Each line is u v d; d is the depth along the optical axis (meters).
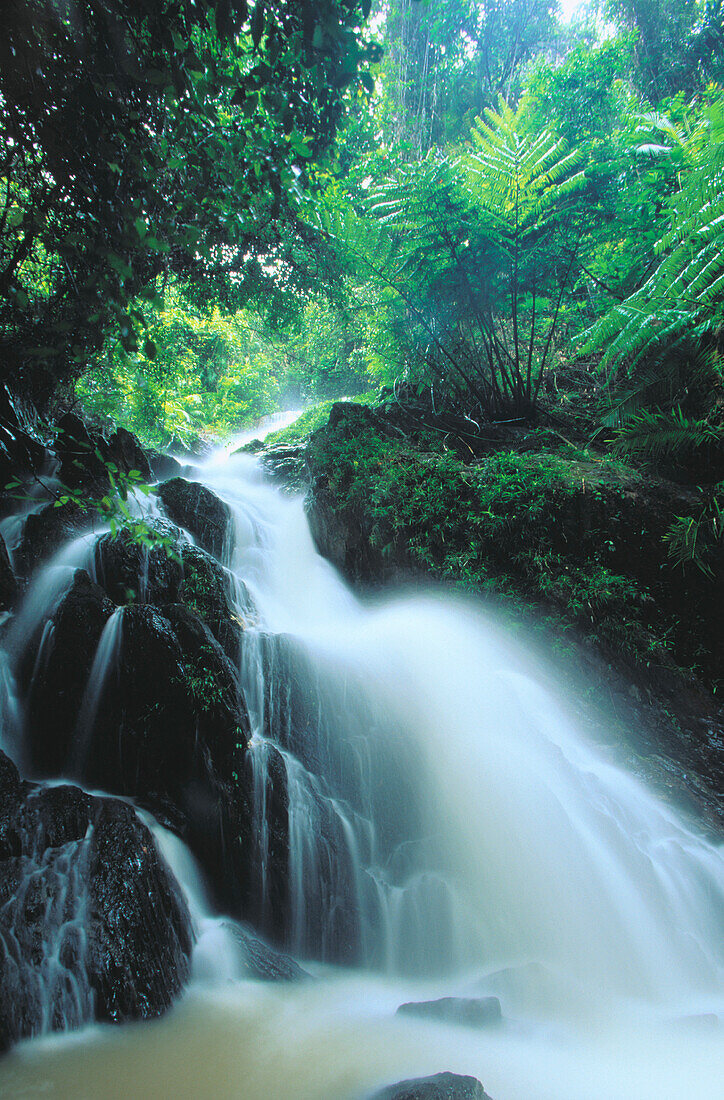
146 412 13.49
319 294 11.00
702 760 6.00
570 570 7.30
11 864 3.31
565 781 5.20
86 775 4.57
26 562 5.88
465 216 8.51
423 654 6.36
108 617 4.99
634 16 14.45
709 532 7.14
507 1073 2.78
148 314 11.01
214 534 8.27
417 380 10.61
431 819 5.12
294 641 5.86
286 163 3.84
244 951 3.76
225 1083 2.60
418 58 14.84
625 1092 2.69
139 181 3.43
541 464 8.12
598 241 9.34
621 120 9.89
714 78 13.28
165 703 4.58
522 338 11.12
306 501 9.34
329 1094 2.52
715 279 7.00
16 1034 2.78
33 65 3.12
